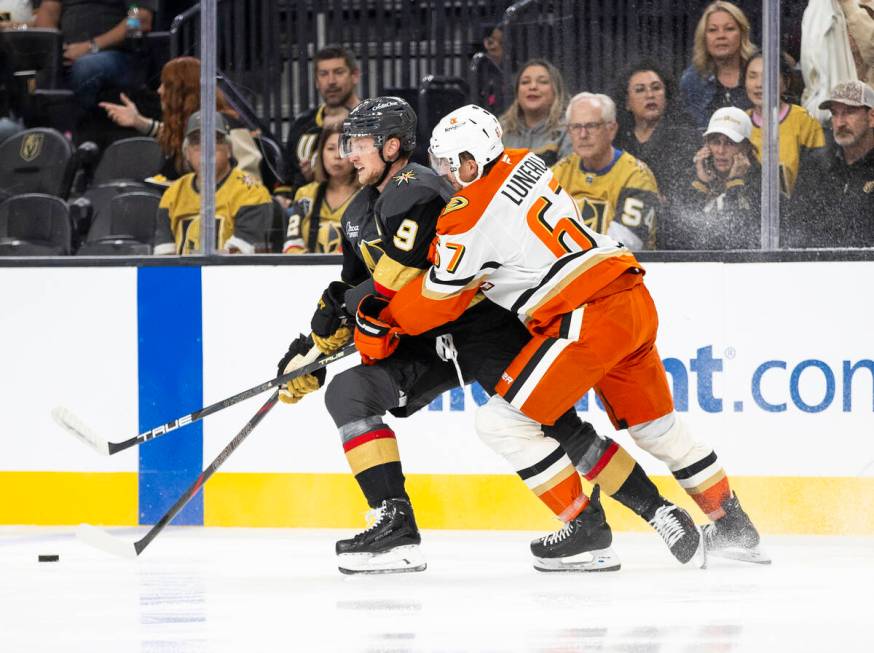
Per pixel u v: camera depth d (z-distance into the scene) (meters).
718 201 14.38
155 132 15.49
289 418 14.74
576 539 11.72
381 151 11.90
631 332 11.27
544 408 11.26
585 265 11.18
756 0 14.12
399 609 9.94
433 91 14.85
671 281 14.22
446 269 11.06
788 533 14.11
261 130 15.09
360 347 11.52
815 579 11.27
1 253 15.86
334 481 14.69
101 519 15.02
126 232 15.66
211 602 10.34
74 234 15.80
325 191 15.05
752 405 14.12
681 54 14.32
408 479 14.59
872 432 13.94
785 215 14.29
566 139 14.62
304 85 14.99
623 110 14.47
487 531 14.50
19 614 9.88
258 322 14.73
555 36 14.55
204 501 14.90
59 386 15.02
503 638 8.79
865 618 9.46
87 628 9.30
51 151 15.83
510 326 12.03
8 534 14.53
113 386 14.96
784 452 14.09
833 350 13.98
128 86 15.55
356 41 14.90
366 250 12.09
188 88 15.32
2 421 15.10
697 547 11.83
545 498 11.64
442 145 11.22
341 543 11.72
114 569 12.19
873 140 14.05
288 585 11.20
